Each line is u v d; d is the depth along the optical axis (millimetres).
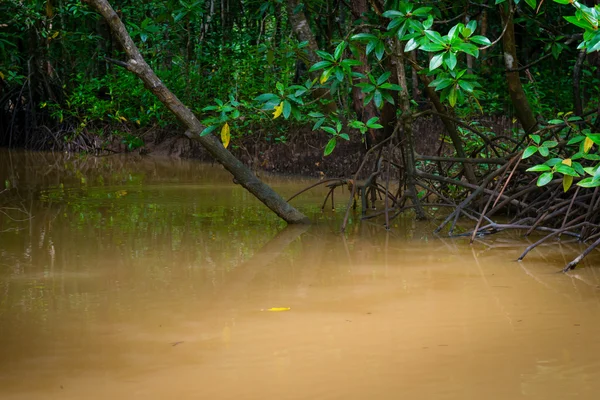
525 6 8211
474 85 4973
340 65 5047
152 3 13133
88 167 11727
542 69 12227
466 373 2598
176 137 14172
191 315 3355
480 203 6465
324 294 3746
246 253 4875
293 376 2578
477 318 3287
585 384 2484
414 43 4531
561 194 5879
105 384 2518
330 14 7957
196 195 7996
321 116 5586
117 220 6254
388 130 7254
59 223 6070
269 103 5258
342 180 6906
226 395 2418
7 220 6234
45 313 3387
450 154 9734
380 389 2455
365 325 3186
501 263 4551
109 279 4082
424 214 6438
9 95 17109
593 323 3195
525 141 7180
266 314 3367
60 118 15461
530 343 2924
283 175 10539
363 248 5082
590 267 4414
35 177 10133
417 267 4430
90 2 5508
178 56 14078
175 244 5164
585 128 6594
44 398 2404
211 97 13336
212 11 15828
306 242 5305
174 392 2445
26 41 16531
